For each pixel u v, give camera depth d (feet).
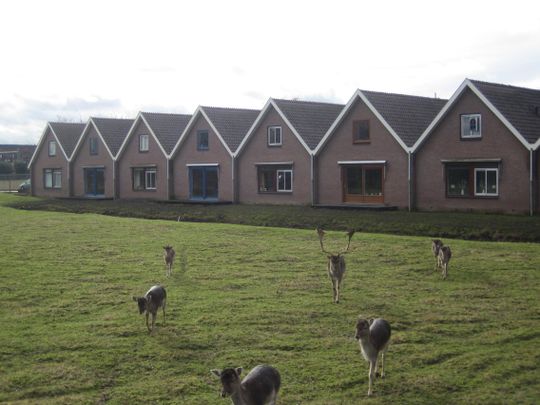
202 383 37.50
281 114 142.82
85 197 192.34
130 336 45.70
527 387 36.35
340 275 54.44
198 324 48.29
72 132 209.36
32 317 50.70
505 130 110.63
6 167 334.24
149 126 173.68
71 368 39.73
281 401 34.88
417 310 51.65
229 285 60.95
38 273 66.90
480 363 39.68
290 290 58.75
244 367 39.68
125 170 183.21
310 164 139.13
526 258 72.33
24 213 141.49
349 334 45.75
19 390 36.83
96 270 68.49
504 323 47.80
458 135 116.67
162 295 47.96
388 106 130.31
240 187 153.69
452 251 77.30
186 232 99.30
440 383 36.94
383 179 127.95
